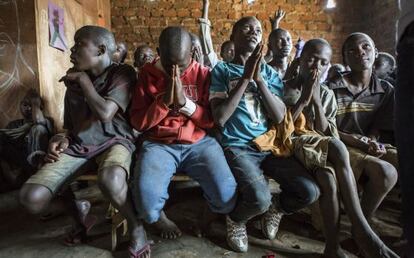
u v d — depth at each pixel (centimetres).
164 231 183
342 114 209
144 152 162
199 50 233
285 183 167
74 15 375
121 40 529
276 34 252
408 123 101
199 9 522
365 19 508
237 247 168
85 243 177
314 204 189
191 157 165
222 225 199
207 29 289
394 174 168
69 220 208
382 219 211
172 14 523
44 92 295
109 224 201
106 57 167
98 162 167
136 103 166
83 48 159
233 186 159
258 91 171
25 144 253
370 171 172
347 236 185
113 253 167
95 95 155
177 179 175
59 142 162
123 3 523
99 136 166
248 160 168
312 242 180
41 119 251
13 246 176
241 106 173
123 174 153
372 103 209
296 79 194
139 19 525
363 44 200
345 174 157
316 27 528
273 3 523
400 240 177
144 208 150
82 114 167
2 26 281
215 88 170
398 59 105
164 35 157
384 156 193
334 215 158
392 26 432
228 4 522
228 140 176
